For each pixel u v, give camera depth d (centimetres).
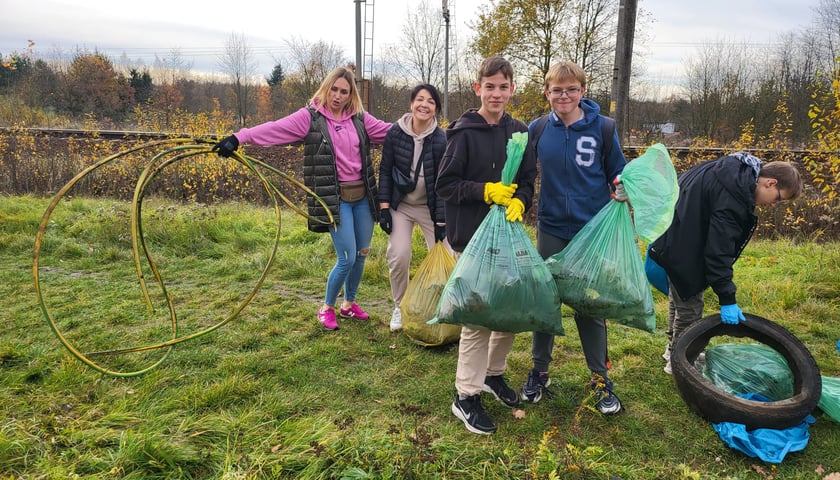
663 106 3172
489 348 314
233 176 1084
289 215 844
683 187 306
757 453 267
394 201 405
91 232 664
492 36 2297
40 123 2177
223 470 238
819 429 292
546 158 296
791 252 659
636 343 396
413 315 388
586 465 250
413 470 238
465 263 263
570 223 294
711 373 315
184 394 308
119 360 350
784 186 285
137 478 231
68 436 256
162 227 659
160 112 1502
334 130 390
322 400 316
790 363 295
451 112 3127
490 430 284
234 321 430
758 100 2419
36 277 233
